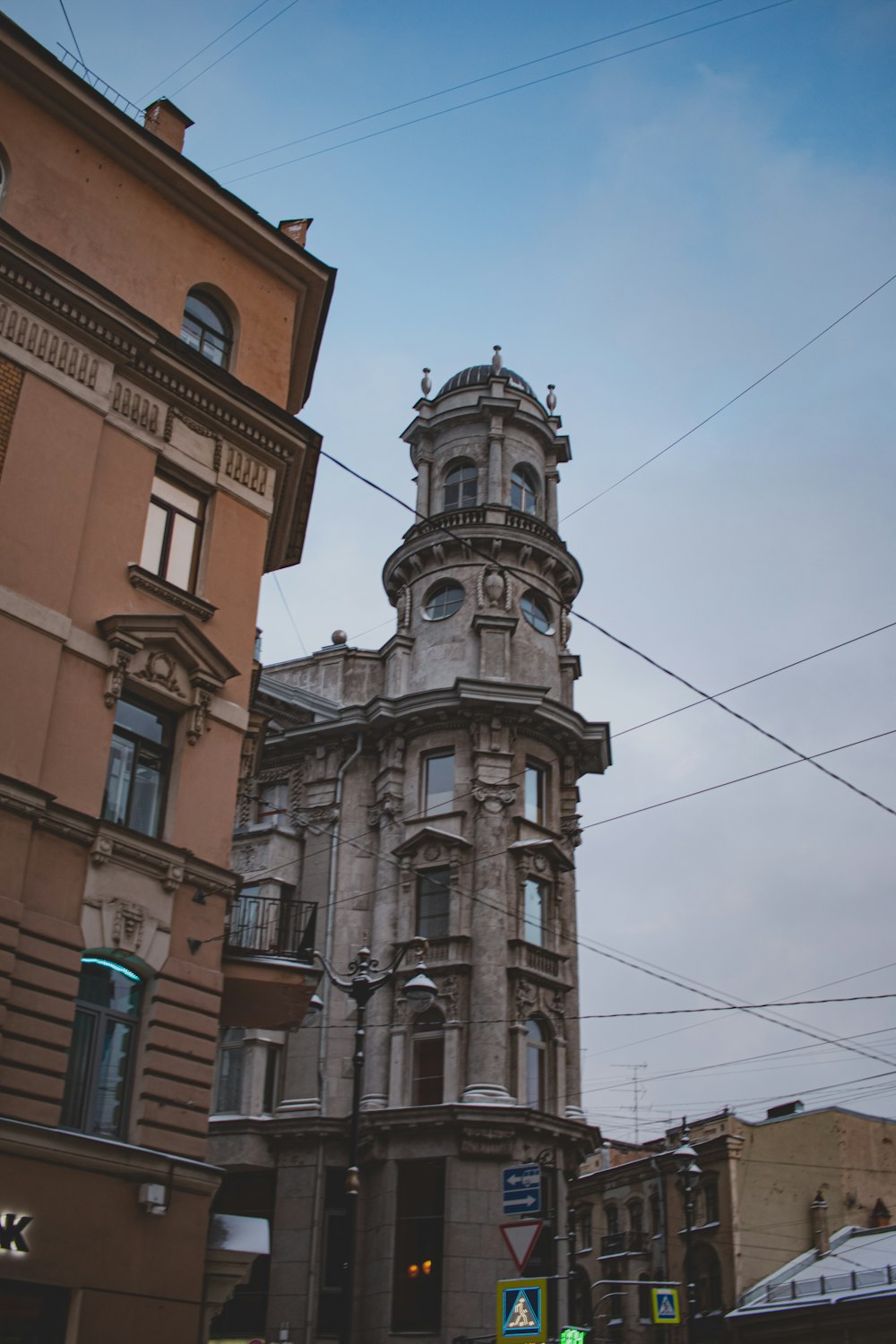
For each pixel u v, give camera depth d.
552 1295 31.41
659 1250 47.81
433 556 40.53
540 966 35.12
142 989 17.33
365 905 36.88
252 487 21.17
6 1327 14.49
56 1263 14.85
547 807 37.59
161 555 19.58
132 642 18.12
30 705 16.70
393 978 34.69
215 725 19.20
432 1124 31.80
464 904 34.88
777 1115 50.66
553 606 40.75
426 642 39.53
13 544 17.17
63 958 16.08
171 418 20.17
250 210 22.31
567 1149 33.62
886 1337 37.81
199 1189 16.69
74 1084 16.20
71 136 20.25
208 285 21.83
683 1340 44.88
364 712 38.75
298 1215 33.09
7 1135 14.76
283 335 22.94
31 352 18.31
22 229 19.05
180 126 24.11
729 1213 44.56
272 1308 32.16
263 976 19.38
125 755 18.12
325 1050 34.97
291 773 40.00
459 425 43.38
